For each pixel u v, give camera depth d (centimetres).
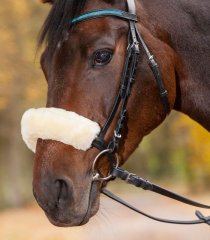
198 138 1995
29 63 2155
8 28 2131
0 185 2803
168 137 2939
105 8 386
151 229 1565
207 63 411
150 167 3366
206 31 412
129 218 1836
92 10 385
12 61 2155
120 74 378
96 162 376
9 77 2153
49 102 379
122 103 378
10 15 2128
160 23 404
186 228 1560
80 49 376
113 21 383
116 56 379
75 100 374
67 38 378
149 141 3006
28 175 2959
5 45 2125
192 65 412
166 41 405
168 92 395
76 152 371
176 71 412
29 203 2784
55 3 383
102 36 378
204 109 413
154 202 2333
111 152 377
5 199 2736
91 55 376
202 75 412
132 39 381
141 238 1430
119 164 389
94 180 376
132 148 391
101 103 375
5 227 1991
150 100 389
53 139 370
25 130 376
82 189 370
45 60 388
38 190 366
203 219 404
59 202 366
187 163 2598
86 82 375
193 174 2625
